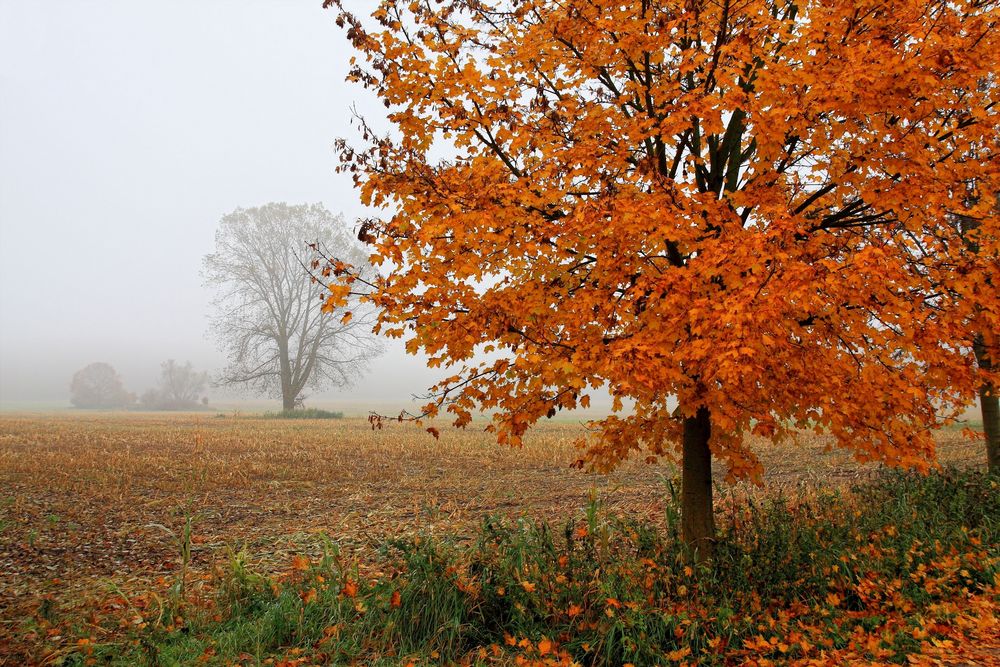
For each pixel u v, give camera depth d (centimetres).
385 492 1234
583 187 546
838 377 475
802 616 494
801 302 414
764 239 428
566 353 489
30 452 1761
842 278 442
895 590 513
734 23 533
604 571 523
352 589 521
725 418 459
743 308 408
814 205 582
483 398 528
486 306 494
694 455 584
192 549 825
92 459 1616
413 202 539
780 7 591
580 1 507
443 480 1357
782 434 546
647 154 577
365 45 530
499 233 511
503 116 543
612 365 434
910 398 468
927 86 428
